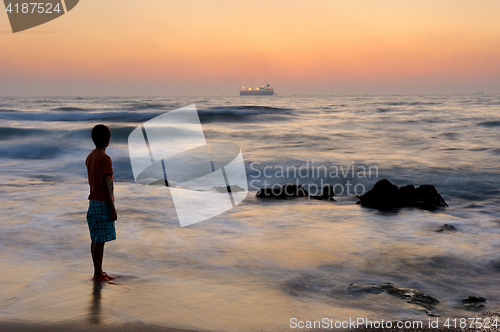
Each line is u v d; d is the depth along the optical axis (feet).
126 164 45.98
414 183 36.70
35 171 43.32
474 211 27.12
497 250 17.90
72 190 30.73
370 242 18.70
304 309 11.57
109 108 149.48
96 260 12.99
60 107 159.63
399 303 12.15
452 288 14.05
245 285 13.33
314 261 16.01
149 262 15.39
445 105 199.31
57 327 9.59
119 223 21.06
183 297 11.98
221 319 10.56
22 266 14.51
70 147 58.54
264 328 10.16
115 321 10.03
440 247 18.16
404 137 70.85
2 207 24.34
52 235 18.63
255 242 18.38
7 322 9.80
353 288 13.20
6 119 100.58
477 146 58.08
